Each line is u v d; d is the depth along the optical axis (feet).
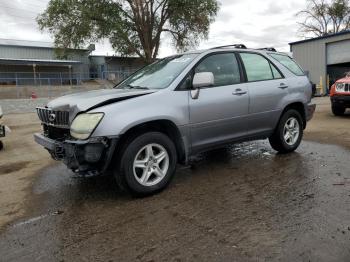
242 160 19.26
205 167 18.16
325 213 11.71
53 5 96.43
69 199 14.47
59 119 14.29
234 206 12.71
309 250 9.45
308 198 13.12
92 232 11.27
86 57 138.31
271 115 18.61
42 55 137.69
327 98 75.15
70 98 14.75
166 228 11.23
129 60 136.05
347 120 33.60
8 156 24.20
